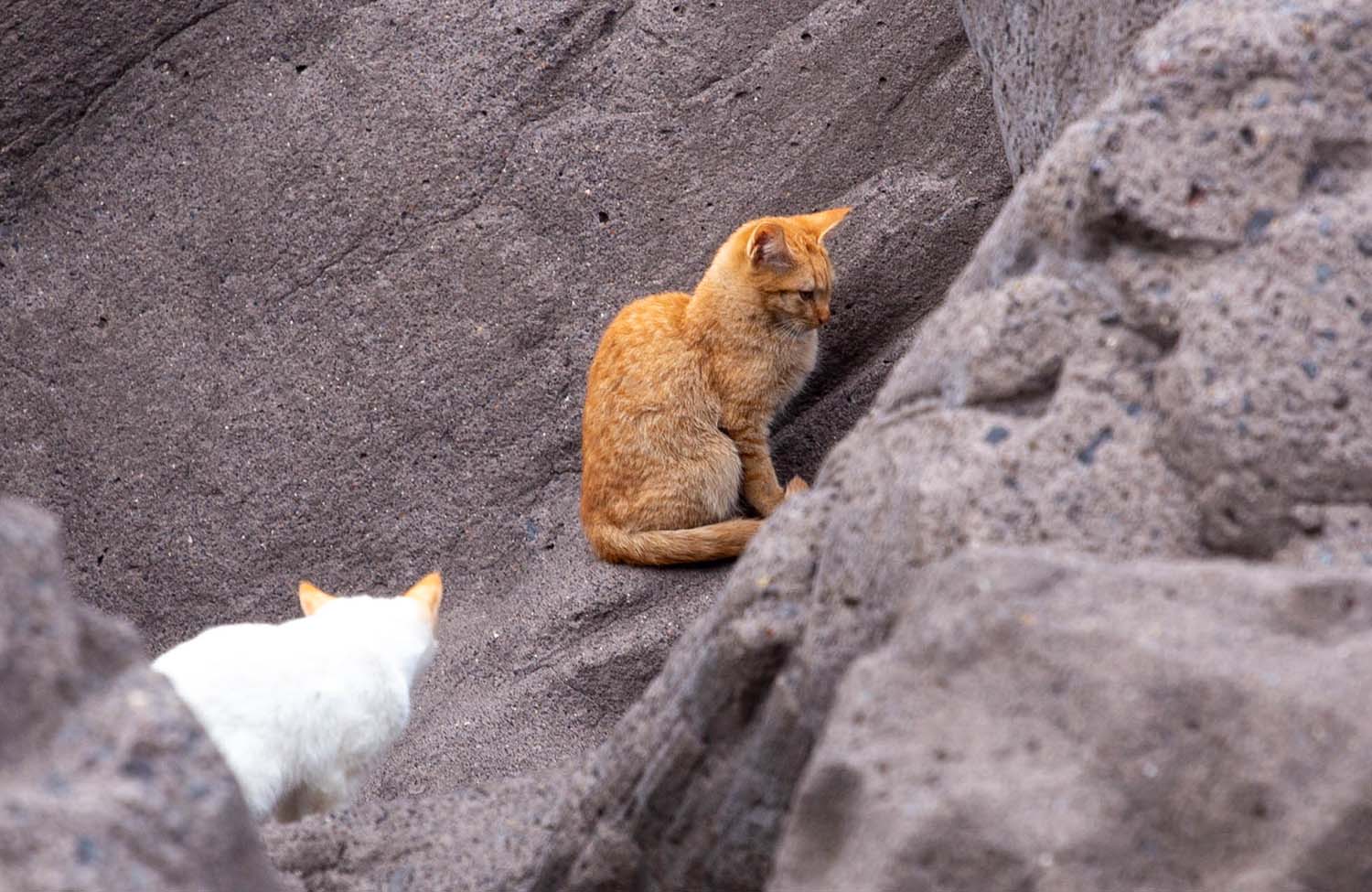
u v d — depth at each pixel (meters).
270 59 23.25
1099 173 9.12
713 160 21.81
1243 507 8.03
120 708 6.38
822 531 9.37
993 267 10.00
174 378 22.70
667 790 9.44
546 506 21.42
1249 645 6.63
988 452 8.46
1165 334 8.73
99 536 22.53
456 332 21.98
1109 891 6.14
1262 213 8.93
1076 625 6.86
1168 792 6.30
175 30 23.48
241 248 22.78
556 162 22.03
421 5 22.94
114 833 5.86
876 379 20.44
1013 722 6.73
